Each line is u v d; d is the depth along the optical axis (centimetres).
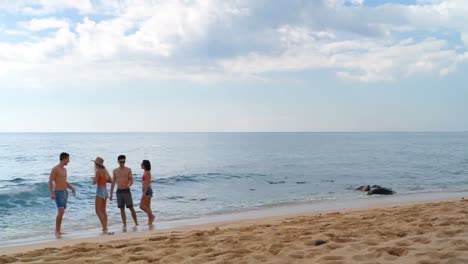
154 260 534
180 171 2830
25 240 862
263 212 1244
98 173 958
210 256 541
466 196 1602
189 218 1153
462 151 5409
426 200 1474
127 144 8256
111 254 578
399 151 5538
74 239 826
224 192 1848
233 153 5216
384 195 1702
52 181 919
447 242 554
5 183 2020
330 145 8069
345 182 2245
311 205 1395
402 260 482
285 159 4088
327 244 576
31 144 7781
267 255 534
